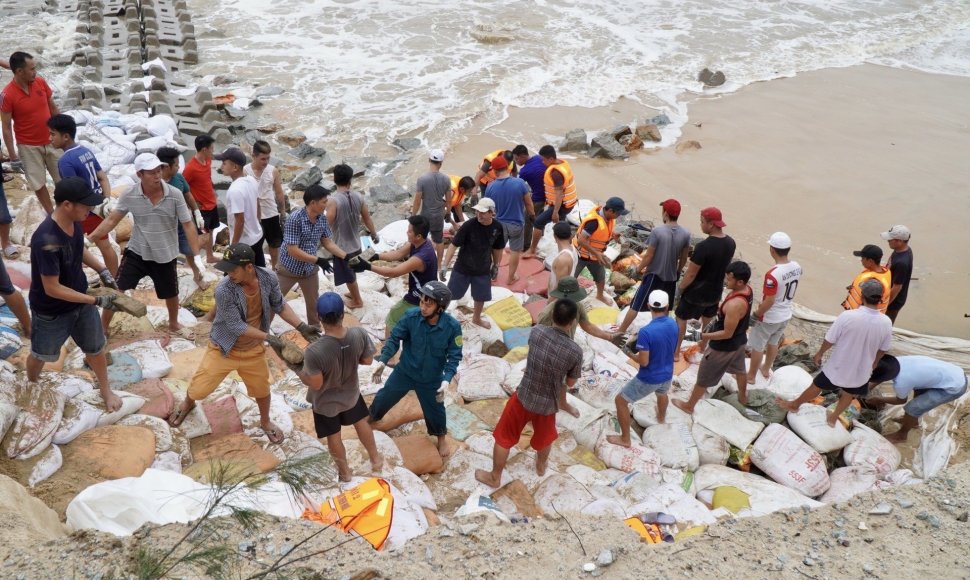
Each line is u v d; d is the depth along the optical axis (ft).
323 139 48.91
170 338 23.94
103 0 66.08
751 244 39.73
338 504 16.49
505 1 77.51
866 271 27.99
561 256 28.48
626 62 64.34
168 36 58.54
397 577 13.79
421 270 24.32
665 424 23.45
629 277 35.35
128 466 17.06
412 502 17.78
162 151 25.50
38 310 17.13
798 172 47.80
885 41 72.43
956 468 18.03
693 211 42.78
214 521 13.85
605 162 48.34
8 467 16.22
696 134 52.70
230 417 20.18
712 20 75.72
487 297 26.99
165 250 22.68
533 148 49.11
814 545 15.47
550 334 18.21
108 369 20.72
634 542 15.57
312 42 64.44
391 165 45.78
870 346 22.27
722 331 22.53
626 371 25.67
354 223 26.45
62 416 17.70
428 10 73.56
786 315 25.02
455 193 34.81
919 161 49.62
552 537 15.75
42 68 52.60
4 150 35.09
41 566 12.82
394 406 22.16
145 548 12.86
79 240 17.21
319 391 17.31
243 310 17.56
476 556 14.94
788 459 22.44
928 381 24.22
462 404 23.70
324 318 16.58
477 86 58.03
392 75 59.16
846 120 55.57
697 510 19.07
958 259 39.04
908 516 16.29
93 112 44.37
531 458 21.01
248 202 26.03
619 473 21.26
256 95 53.93
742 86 61.05
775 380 26.35
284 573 13.28
